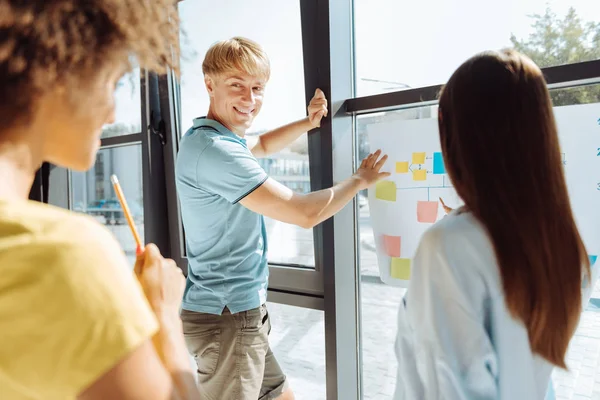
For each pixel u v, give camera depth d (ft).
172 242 7.14
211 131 4.35
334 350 5.03
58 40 1.32
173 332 1.84
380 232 4.72
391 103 4.59
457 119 2.14
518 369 2.11
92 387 1.26
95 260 1.30
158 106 6.84
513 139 2.02
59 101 1.45
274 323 5.95
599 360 3.85
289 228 5.69
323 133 4.86
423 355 2.12
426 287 2.12
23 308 1.19
